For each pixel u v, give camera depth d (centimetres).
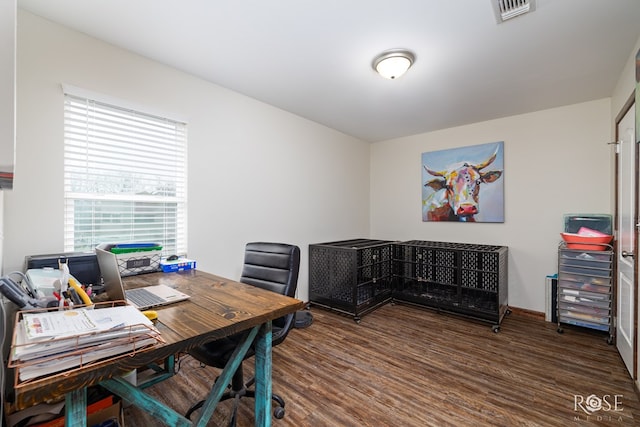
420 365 213
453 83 250
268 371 124
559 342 250
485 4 156
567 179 298
